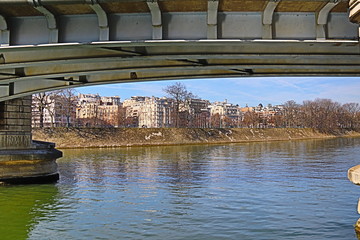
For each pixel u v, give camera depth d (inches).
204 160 1581.0
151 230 474.0
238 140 3941.9
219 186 832.9
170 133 3385.8
